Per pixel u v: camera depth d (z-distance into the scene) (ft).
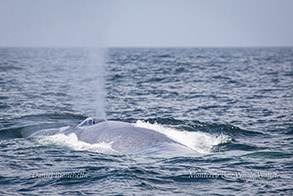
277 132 213.46
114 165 140.15
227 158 149.18
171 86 425.28
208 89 400.47
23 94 350.02
